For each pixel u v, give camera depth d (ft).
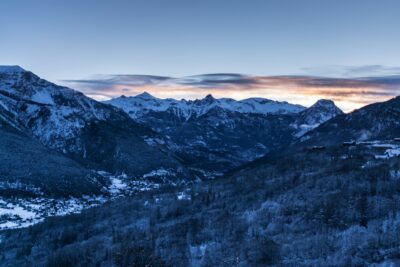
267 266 588.09
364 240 583.99
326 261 561.43
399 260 526.16
